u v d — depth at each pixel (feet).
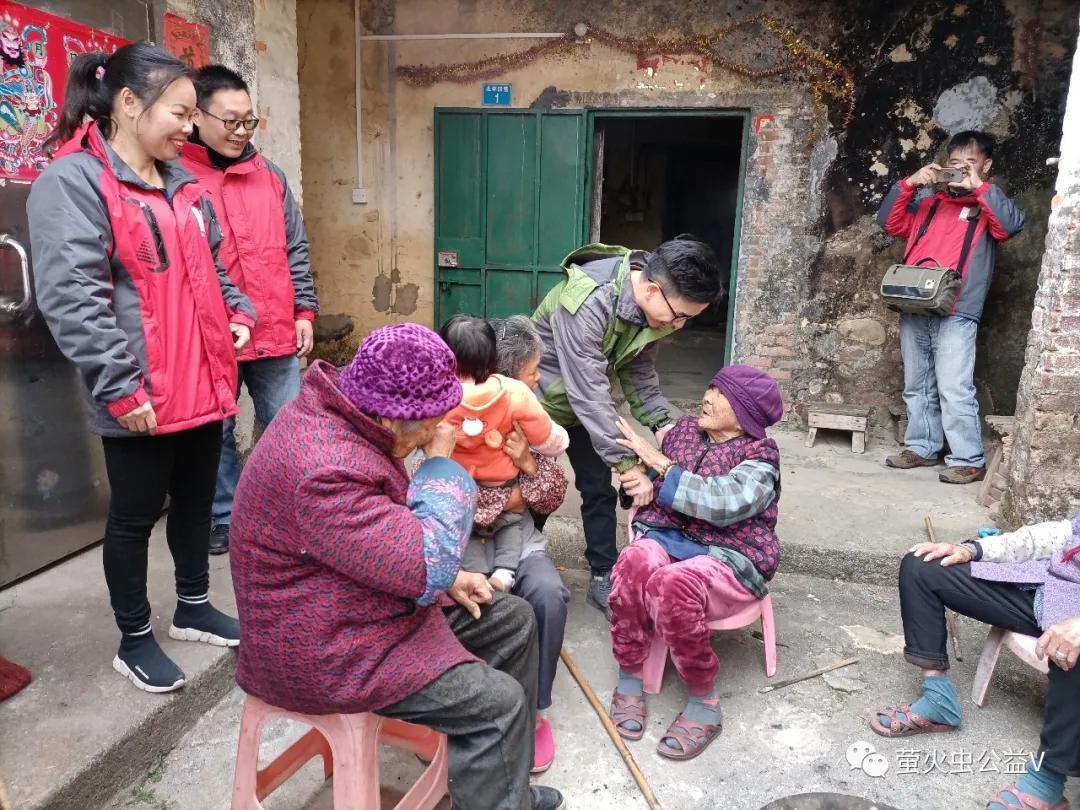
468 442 7.05
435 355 5.14
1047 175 15.79
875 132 16.63
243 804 6.01
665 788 7.45
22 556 9.59
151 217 6.91
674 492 7.97
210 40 11.94
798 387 17.98
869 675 9.25
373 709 5.34
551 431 7.43
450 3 18.04
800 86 16.92
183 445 7.61
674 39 17.31
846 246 17.17
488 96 18.35
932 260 14.85
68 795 6.36
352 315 20.21
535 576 7.34
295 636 5.15
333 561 4.92
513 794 5.58
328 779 7.32
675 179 39.40
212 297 7.50
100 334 6.39
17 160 9.08
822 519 12.65
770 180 17.42
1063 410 11.36
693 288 7.68
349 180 19.45
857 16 16.34
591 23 17.60
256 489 5.08
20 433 9.44
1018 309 16.19
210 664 8.05
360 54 18.66
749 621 8.50
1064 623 6.66
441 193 18.92
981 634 10.16
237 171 9.65
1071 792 7.42
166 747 7.52
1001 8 15.55
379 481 5.11
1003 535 8.00
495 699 5.45
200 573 8.23
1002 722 8.41
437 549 5.11
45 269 6.34
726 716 8.50
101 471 10.65
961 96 16.06
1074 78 11.37
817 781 7.57
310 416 5.10
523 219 18.74
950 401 14.78
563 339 8.41
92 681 7.62
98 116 6.79
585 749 7.97
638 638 8.14
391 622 5.34
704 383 24.52
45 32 9.23
